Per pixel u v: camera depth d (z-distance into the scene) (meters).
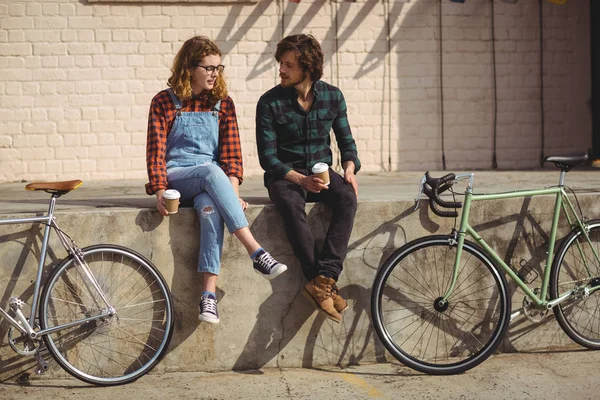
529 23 8.28
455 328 4.59
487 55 8.23
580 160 4.53
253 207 4.34
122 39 7.65
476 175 7.03
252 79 7.86
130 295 4.25
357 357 4.51
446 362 4.56
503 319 4.34
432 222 4.53
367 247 4.48
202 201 4.15
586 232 4.59
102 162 7.71
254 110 7.89
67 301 4.18
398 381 4.17
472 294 4.59
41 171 7.64
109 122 7.70
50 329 4.00
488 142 8.29
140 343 4.28
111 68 7.66
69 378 4.23
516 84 8.30
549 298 4.57
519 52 8.28
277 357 4.43
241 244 4.33
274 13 7.84
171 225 4.25
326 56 7.95
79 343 4.21
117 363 4.26
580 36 8.39
